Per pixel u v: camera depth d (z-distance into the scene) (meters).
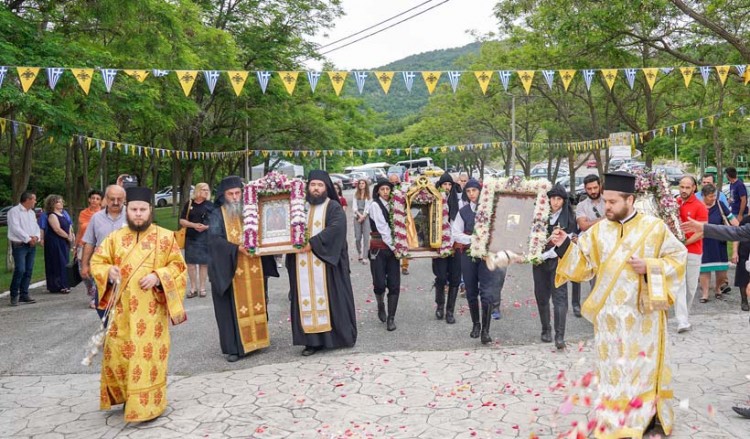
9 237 10.71
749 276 8.67
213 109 27.66
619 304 4.59
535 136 40.19
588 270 4.95
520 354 6.98
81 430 5.20
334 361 6.92
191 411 5.52
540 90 24.84
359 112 33.97
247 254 7.09
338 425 5.12
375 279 8.40
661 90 20.91
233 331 7.18
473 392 5.79
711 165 43.34
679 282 4.54
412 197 8.26
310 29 25.86
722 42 15.67
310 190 7.41
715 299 9.62
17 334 8.59
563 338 7.14
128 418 5.16
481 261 7.36
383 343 7.67
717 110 20.73
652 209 7.13
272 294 11.09
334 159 48.69
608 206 4.67
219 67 19.98
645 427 4.54
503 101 32.34
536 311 9.23
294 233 7.14
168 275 5.27
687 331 7.72
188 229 10.61
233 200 7.34
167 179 50.47
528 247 6.32
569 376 6.09
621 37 15.09
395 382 6.13
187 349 7.69
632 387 4.52
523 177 6.65
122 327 5.25
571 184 31.80
